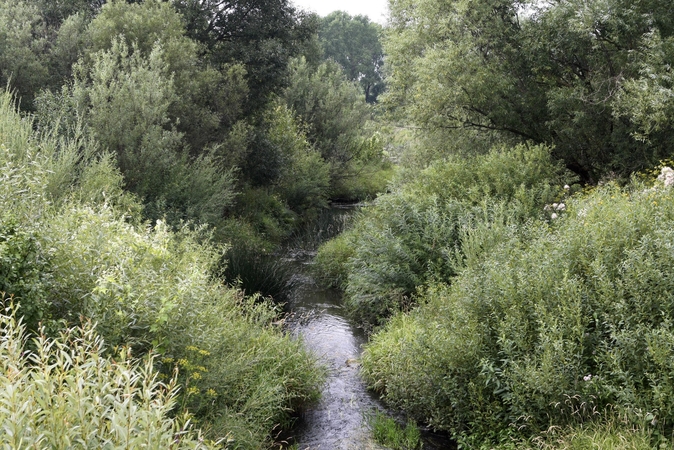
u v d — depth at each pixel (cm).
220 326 523
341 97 2945
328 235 1703
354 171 2867
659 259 460
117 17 1341
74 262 423
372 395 643
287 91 2761
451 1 1416
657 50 1056
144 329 425
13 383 230
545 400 438
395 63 1702
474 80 1298
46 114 1074
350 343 834
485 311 532
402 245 910
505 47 1316
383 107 1745
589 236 556
